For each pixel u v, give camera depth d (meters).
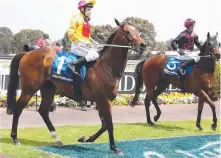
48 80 6.55
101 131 6.63
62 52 6.56
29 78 6.48
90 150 6.30
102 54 6.25
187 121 9.70
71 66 6.24
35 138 7.01
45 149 6.25
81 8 6.34
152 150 6.54
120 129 8.24
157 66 8.98
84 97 6.37
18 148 6.08
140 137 7.55
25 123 8.52
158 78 9.02
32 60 6.50
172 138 7.56
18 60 6.77
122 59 6.05
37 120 8.95
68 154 6.00
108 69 6.09
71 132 7.68
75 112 10.60
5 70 11.43
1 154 5.66
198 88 8.36
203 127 8.90
